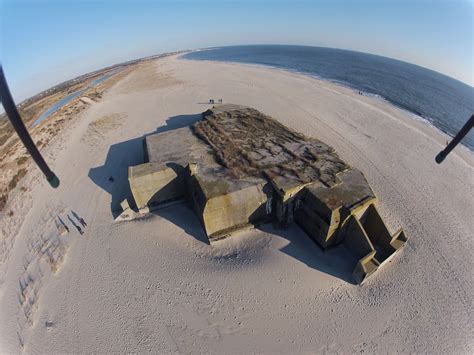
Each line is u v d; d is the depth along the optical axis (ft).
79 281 70.13
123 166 116.47
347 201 70.28
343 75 317.83
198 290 65.72
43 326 61.82
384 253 74.02
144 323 60.23
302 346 56.03
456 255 76.64
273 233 78.89
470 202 97.81
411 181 107.86
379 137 143.23
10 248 83.66
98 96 218.59
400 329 58.95
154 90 232.73
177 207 89.30
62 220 90.02
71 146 135.44
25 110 217.15
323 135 143.23
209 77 280.92
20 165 122.72
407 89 270.46
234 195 73.41
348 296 64.44
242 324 59.21
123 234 81.76
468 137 152.87
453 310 62.80
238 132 109.81
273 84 247.29
